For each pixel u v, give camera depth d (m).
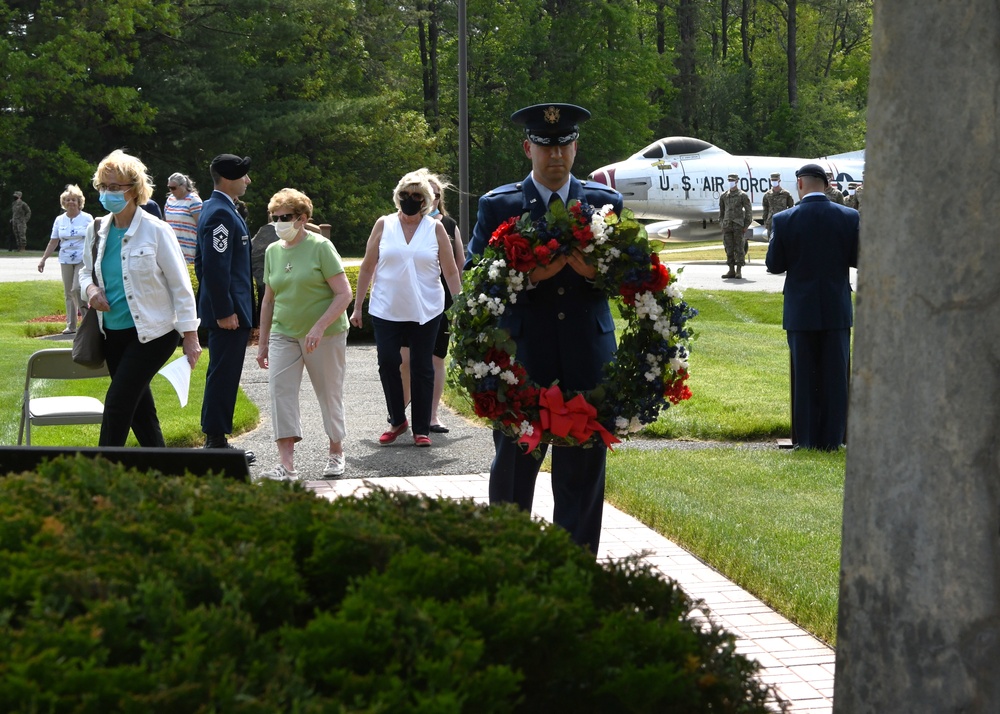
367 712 1.58
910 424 2.09
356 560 2.17
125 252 6.02
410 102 52.75
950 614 2.06
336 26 46.19
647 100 57.75
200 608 1.78
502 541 2.29
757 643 4.34
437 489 6.73
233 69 41.56
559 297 4.58
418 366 7.97
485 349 4.45
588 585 2.11
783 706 2.19
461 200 21.00
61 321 16.41
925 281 2.05
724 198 22.55
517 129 53.12
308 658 1.74
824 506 6.36
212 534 2.23
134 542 2.13
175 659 1.63
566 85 53.38
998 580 2.03
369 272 8.18
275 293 7.00
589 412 4.39
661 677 1.87
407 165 48.12
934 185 2.02
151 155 42.16
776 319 17.89
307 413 9.48
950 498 2.05
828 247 7.96
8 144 39.22
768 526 5.86
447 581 2.05
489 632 1.91
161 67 42.22
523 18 53.03
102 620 1.73
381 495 2.55
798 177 8.14
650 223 33.84
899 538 2.12
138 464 3.07
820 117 61.22
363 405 9.88
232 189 7.21
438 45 56.16
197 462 3.07
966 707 2.06
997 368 2.01
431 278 7.89
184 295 6.13
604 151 53.84
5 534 2.12
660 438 8.80
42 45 37.66
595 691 1.89
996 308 2.00
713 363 12.58
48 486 2.45
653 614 2.25
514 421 4.47
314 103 42.78
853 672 2.22
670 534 5.82
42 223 42.69
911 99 2.04
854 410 2.20
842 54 69.06
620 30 53.97
